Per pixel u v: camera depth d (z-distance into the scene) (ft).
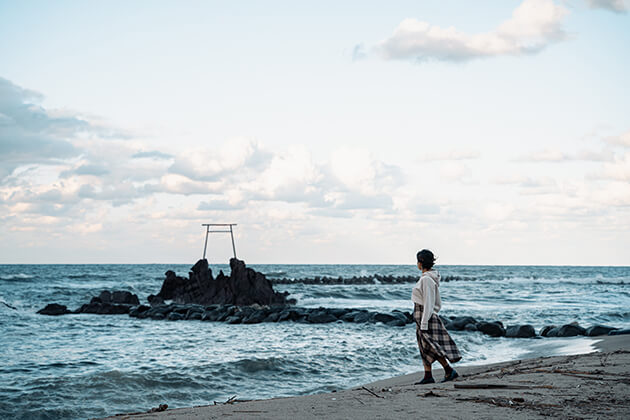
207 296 113.91
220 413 16.80
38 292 135.33
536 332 62.80
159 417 16.80
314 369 38.50
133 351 47.06
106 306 98.68
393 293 146.92
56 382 31.96
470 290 171.83
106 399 29.07
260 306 107.04
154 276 248.32
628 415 13.94
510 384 19.84
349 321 79.00
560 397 16.69
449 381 23.45
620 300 128.06
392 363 42.11
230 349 48.42
